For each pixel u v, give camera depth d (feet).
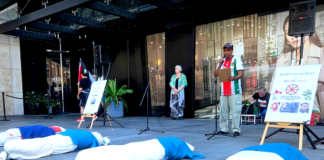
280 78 12.41
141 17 25.46
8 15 32.40
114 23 26.89
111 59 31.30
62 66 37.55
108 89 27.20
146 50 29.07
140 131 16.90
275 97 12.10
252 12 21.81
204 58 24.56
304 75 11.76
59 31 28.94
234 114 14.58
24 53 36.47
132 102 29.84
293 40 20.15
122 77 30.50
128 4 26.18
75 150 11.79
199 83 24.81
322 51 19.01
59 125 21.03
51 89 38.04
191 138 14.15
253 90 21.99
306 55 19.63
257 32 21.80
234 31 23.00
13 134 12.72
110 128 18.85
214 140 13.46
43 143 10.82
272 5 20.76
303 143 12.13
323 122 18.57
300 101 11.32
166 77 26.58
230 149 11.28
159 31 27.76
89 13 28.66
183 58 25.34
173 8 21.25
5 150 10.43
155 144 9.39
